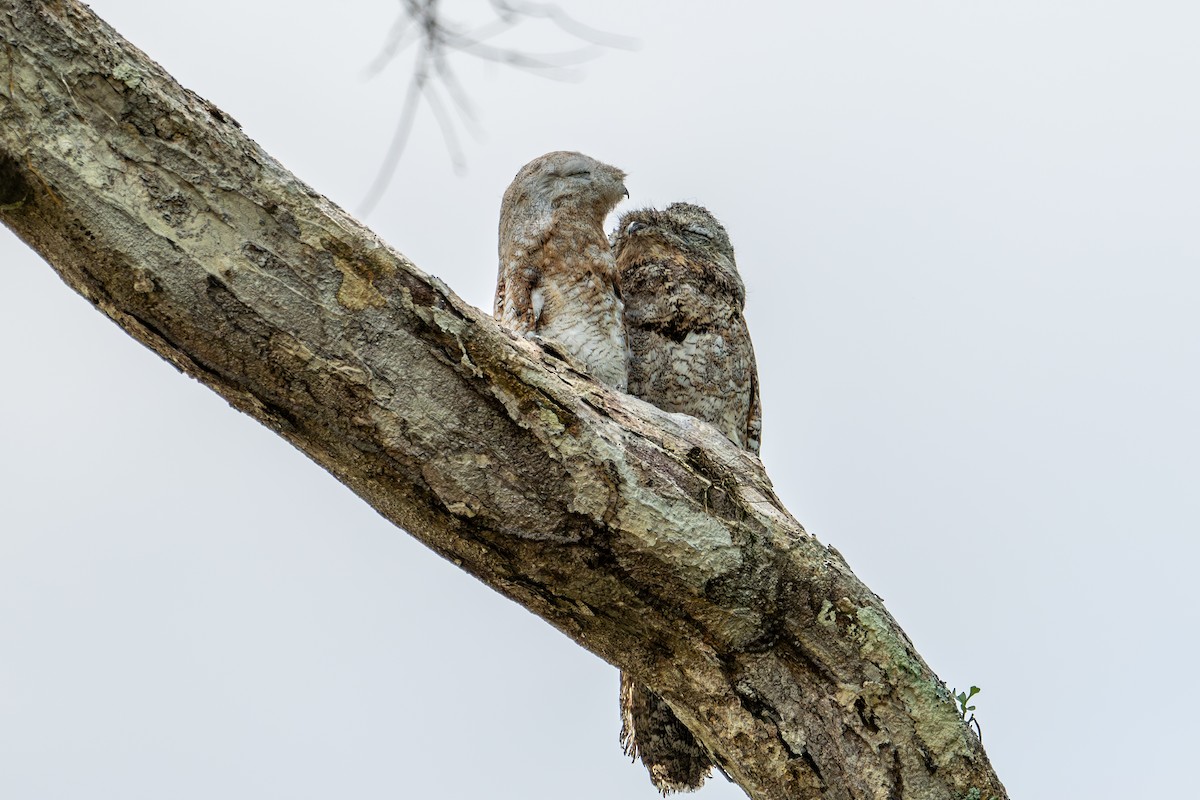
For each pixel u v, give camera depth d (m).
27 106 6.59
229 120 7.09
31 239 6.98
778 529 8.27
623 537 7.86
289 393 7.35
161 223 6.86
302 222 7.13
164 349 7.29
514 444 7.62
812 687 8.30
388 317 7.31
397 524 8.08
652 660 8.36
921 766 8.30
